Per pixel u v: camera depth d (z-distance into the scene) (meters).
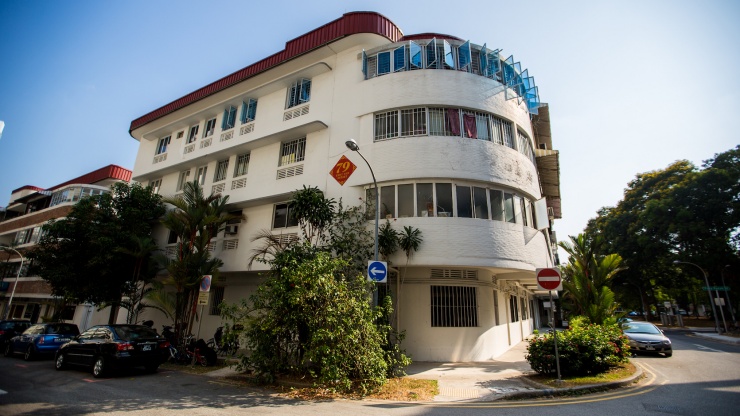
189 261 15.07
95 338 11.09
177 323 14.55
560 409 7.09
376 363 9.05
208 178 19.55
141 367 11.64
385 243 12.56
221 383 9.70
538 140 24.72
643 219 34.56
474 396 8.24
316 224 13.21
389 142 14.13
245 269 16.55
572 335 10.38
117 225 17.53
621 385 9.18
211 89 21.02
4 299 32.25
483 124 14.58
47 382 9.57
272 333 9.37
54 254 17.16
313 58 17.39
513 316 19.58
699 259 30.78
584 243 14.77
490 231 13.18
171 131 22.81
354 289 10.24
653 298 47.34
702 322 42.75
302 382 9.32
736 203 29.20
